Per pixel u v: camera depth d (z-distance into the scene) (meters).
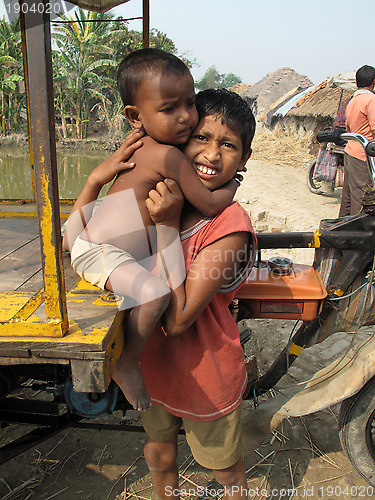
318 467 2.33
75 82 24.12
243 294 2.10
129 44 24.88
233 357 1.56
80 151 24.50
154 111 1.37
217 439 1.58
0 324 1.26
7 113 26.00
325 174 7.43
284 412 1.97
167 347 1.56
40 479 2.22
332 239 2.06
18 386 1.85
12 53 23.88
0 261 1.92
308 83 23.72
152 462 1.76
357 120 4.83
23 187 15.05
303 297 2.09
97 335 1.25
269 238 2.14
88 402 1.68
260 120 18.55
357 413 2.03
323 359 3.28
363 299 2.07
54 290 1.21
